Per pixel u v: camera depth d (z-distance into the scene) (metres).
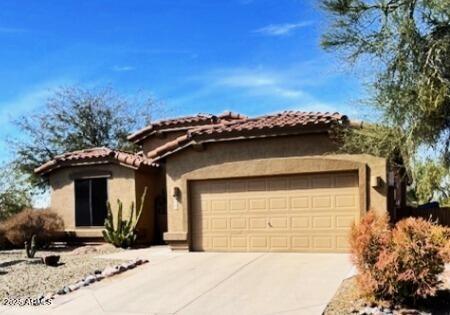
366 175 16.41
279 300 11.45
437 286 10.73
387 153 11.62
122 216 22.97
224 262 16.14
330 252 16.94
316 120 16.75
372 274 10.48
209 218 18.81
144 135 25.66
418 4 10.05
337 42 11.05
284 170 17.59
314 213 17.28
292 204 17.61
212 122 24.08
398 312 10.00
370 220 11.12
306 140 17.36
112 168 23.44
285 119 18.11
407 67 10.22
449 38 9.83
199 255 17.83
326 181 17.17
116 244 21.59
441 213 19.22
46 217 23.17
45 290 13.82
